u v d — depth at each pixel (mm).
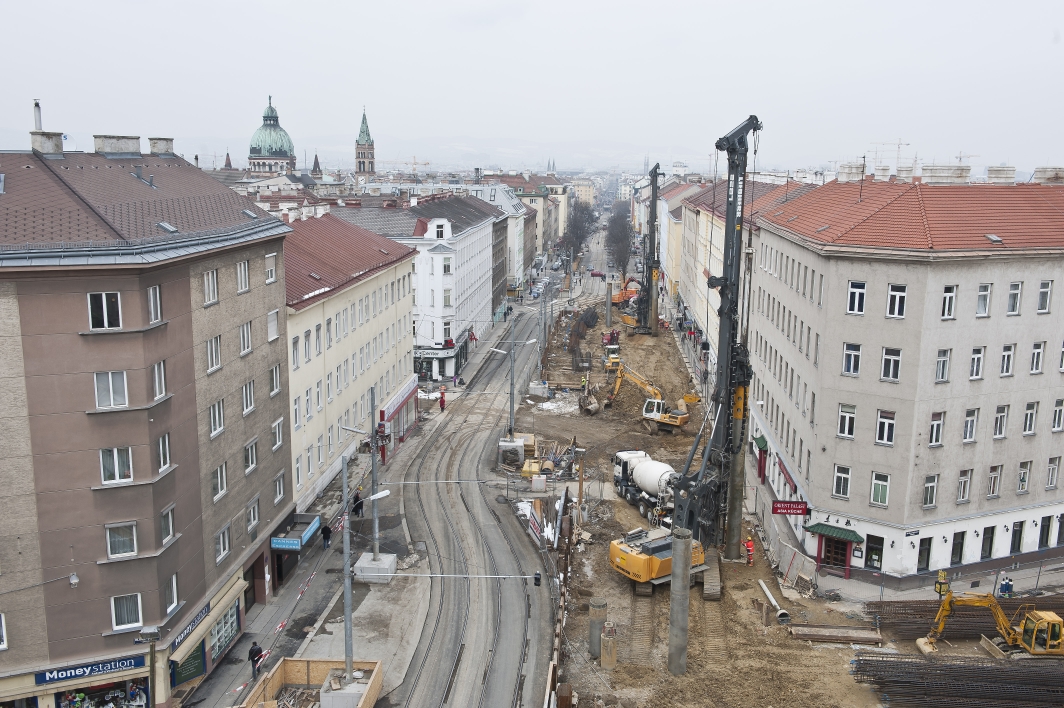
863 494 42594
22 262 27688
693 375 96250
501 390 89562
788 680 35219
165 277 31688
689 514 45125
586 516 55094
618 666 36719
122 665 30844
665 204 177125
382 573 44406
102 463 29984
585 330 126500
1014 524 44625
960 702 32938
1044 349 43062
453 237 92812
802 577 43406
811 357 45625
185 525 33375
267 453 42219
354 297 57750
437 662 36875
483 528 52094
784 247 53531
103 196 33719
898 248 39844
